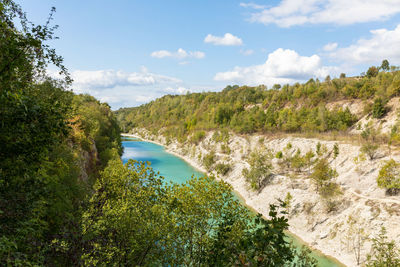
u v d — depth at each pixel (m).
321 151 81.75
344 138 85.38
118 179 18.25
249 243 7.43
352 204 48.12
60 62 11.64
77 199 22.83
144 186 18.00
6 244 7.64
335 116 104.62
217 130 155.50
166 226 15.78
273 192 63.78
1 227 9.05
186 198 17.02
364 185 55.97
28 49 10.85
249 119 134.75
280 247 6.92
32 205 10.38
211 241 13.70
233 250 8.76
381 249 25.23
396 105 90.94
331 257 40.84
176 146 178.50
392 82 100.81
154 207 16.44
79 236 16.28
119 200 16.42
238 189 76.94
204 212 16.23
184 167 117.88
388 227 39.62
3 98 8.06
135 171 18.50
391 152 60.78
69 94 19.31
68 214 17.62
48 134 9.56
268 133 120.81
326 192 53.47
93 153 57.81
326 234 45.50
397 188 47.22
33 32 10.48
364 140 75.50
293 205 55.56
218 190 16.97
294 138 100.94
